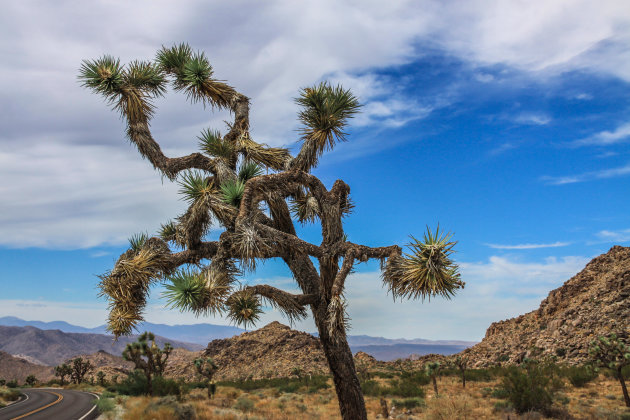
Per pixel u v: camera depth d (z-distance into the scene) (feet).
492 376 139.44
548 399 67.41
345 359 24.76
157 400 61.21
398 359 282.97
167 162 27.02
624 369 108.88
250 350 342.03
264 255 23.73
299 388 139.85
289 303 24.29
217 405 87.45
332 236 25.07
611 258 245.86
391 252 23.72
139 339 98.12
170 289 21.12
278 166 28.94
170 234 30.96
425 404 79.36
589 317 197.26
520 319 259.60
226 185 26.30
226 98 30.83
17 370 655.76
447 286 21.48
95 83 27.02
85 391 132.46
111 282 21.67
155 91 29.17
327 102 25.07
